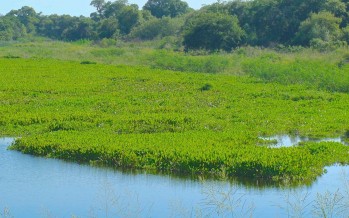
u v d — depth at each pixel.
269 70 35.12
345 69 34.09
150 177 15.67
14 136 20.86
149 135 19.81
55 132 20.42
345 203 11.03
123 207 12.73
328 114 24.80
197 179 15.44
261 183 15.09
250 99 28.28
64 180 15.37
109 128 21.19
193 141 18.67
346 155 17.73
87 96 28.97
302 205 12.69
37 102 26.84
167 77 36.09
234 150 17.12
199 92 30.12
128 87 31.97
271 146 19.27
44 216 12.49
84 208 12.93
